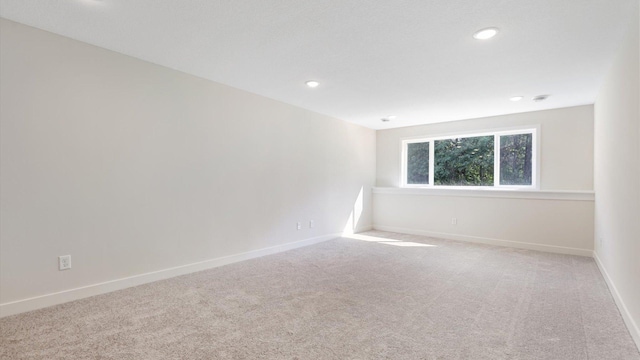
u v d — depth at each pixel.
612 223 2.85
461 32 2.35
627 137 2.26
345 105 4.57
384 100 4.26
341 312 2.40
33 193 2.38
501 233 4.90
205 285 2.99
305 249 4.57
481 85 3.58
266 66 3.10
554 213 4.45
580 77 3.27
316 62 2.98
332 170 5.39
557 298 2.69
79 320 2.22
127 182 2.89
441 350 1.87
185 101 3.31
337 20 2.21
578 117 4.46
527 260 3.97
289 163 4.56
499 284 3.05
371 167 6.43
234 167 3.82
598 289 2.91
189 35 2.47
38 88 2.39
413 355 1.81
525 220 4.69
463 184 5.58
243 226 3.93
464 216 5.28
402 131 6.24
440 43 2.54
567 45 2.54
